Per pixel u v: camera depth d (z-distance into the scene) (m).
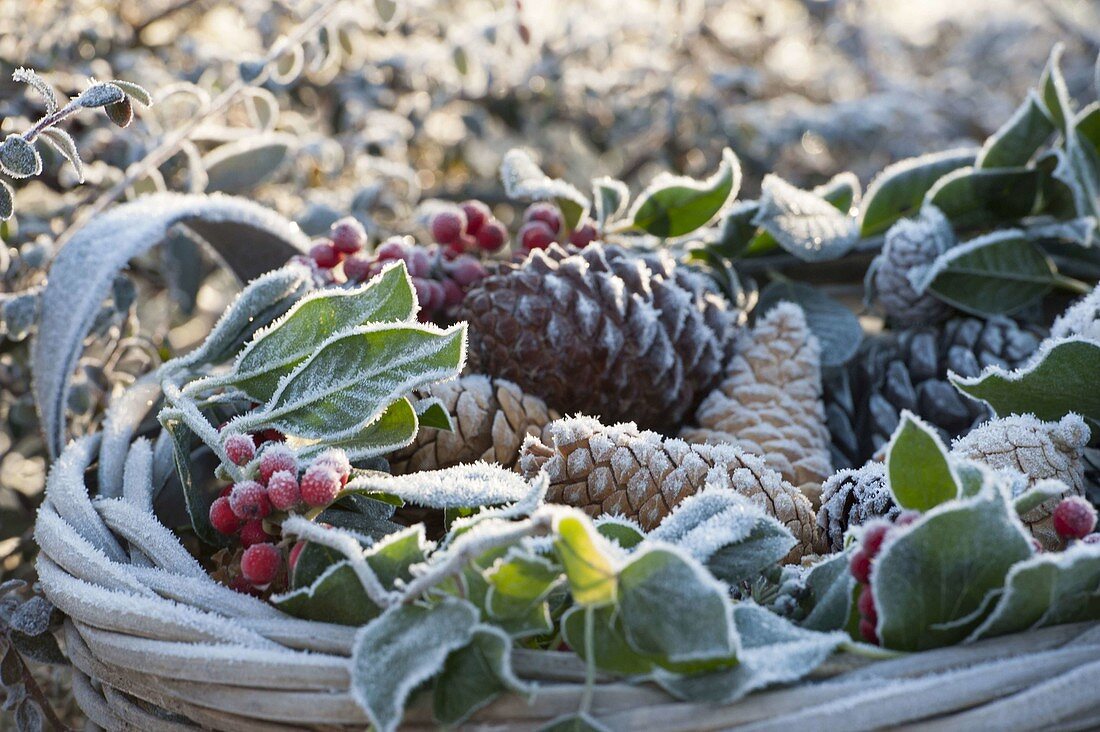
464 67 1.21
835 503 0.73
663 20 1.56
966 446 0.73
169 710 0.64
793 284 0.90
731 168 0.86
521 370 0.80
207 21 1.30
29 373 0.90
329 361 0.68
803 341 0.83
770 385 0.82
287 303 0.74
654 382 0.81
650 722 0.59
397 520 0.74
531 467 0.73
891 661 0.60
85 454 0.75
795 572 0.67
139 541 0.69
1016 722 0.59
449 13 1.43
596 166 1.62
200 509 0.72
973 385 0.73
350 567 0.63
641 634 0.59
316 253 0.81
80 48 1.05
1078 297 0.90
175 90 0.89
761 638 0.61
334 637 0.62
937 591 0.61
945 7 2.12
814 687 0.59
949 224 0.89
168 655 0.62
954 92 1.91
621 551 0.62
